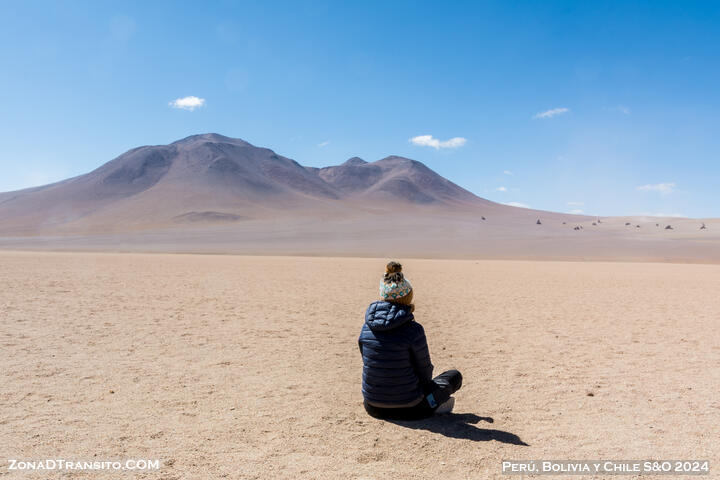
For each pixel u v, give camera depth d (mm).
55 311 11180
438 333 9117
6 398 5109
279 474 3463
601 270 32719
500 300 14336
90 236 119438
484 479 3432
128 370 6332
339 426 4438
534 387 5727
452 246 88688
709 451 3922
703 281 22703
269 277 22172
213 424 4457
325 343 8156
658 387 5719
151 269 26375
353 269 29328
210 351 7500
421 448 3963
